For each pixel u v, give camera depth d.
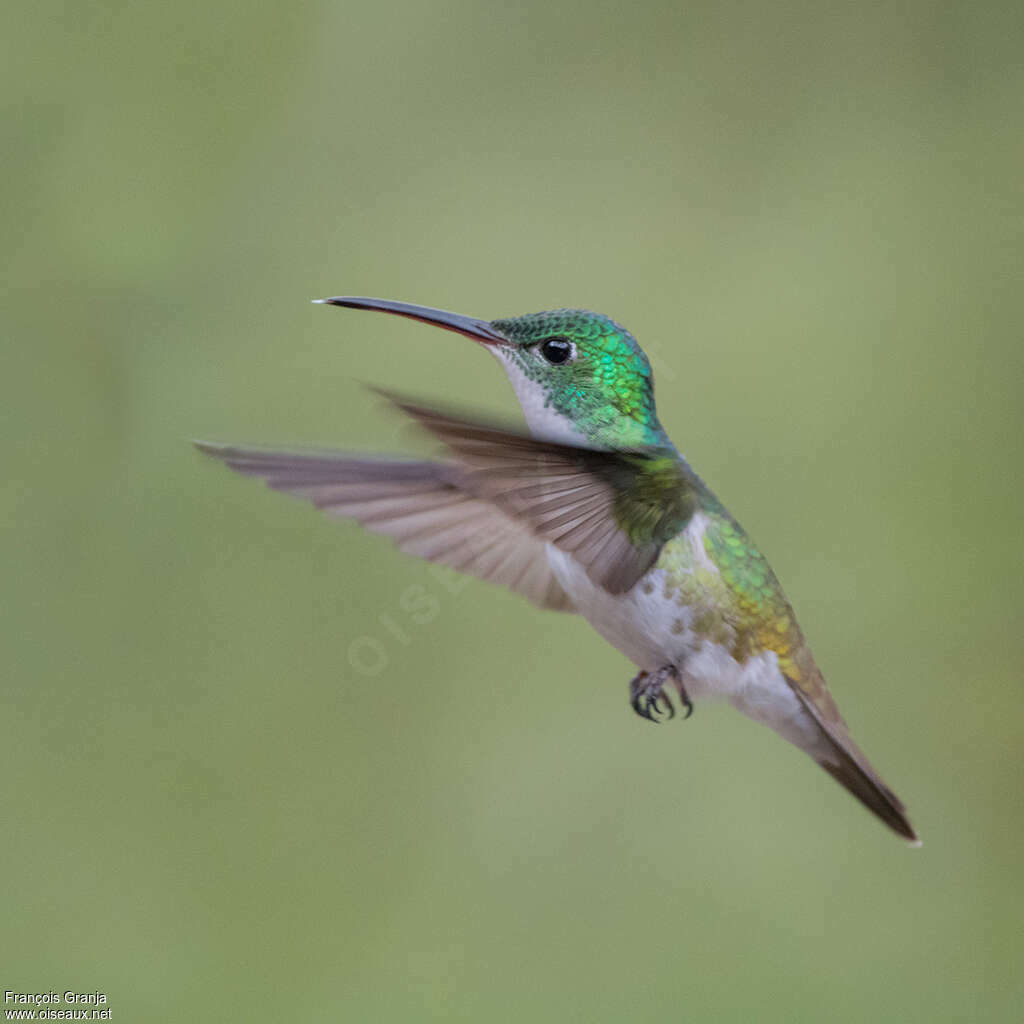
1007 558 9.30
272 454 5.42
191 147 9.18
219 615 8.70
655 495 6.22
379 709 8.85
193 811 8.42
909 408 9.46
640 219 9.67
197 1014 7.94
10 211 8.81
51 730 8.41
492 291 9.44
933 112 9.87
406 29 9.76
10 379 8.66
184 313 8.94
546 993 8.36
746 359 9.53
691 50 9.93
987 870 8.95
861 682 9.33
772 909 8.84
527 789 8.79
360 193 9.45
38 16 9.09
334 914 8.38
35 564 8.53
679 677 6.37
